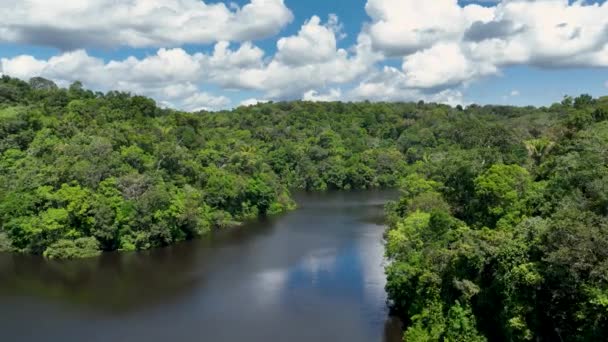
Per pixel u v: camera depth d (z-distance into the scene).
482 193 59.69
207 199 109.31
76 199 83.62
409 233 57.41
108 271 74.81
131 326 54.66
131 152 100.50
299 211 131.12
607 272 32.66
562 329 36.66
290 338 50.69
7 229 85.19
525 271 37.56
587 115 88.94
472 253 42.34
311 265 76.75
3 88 130.38
